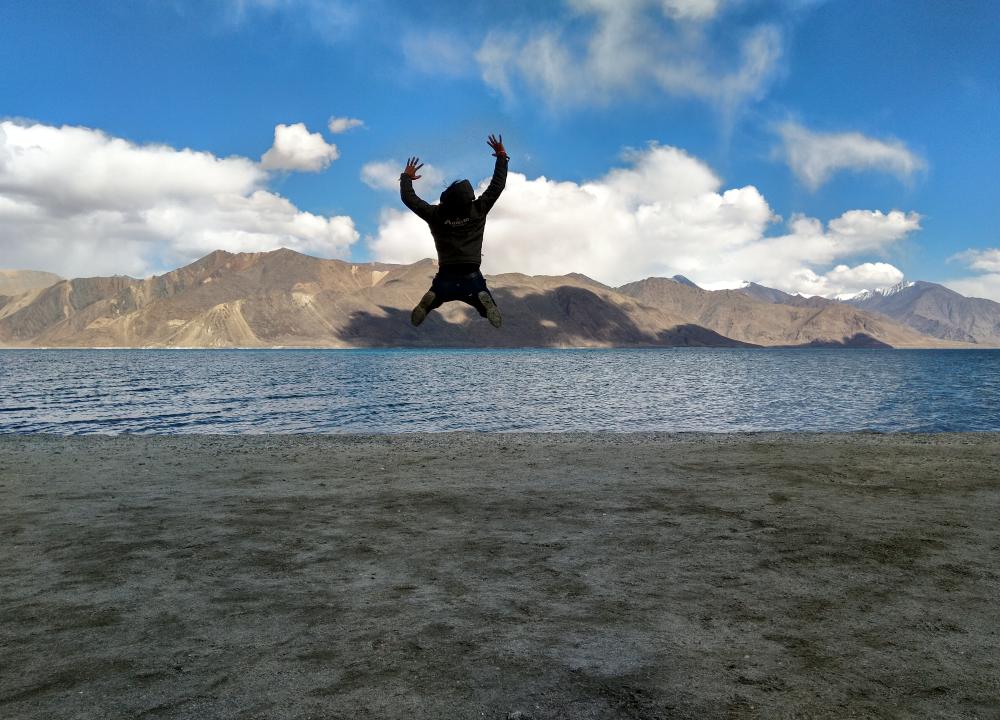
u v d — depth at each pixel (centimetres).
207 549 612
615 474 1095
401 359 18538
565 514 766
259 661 358
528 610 442
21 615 436
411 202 511
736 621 421
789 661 359
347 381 6681
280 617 429
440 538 653
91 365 12475
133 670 348
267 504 838
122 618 429
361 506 821
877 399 4409
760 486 963
